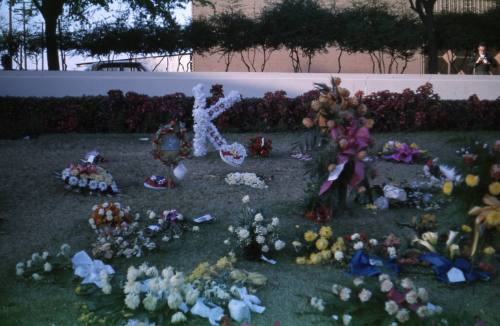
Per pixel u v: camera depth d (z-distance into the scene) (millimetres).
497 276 4500
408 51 14852
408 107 10789
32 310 3908
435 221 5371
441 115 10828
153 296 3789
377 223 5676
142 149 9016
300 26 14289
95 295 4039
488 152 3699
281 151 8969
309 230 5152
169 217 5508
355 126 5301
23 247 5086
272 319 3781
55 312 3875
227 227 5594
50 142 9523
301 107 10516
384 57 16344
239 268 4645
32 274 4488
